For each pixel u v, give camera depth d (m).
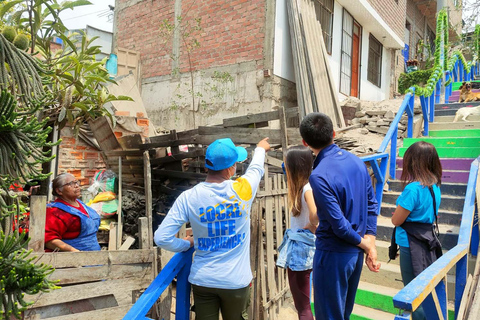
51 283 1.76
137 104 8.09
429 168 2.71
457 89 10.23
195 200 2.13
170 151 6.20
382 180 4.53
